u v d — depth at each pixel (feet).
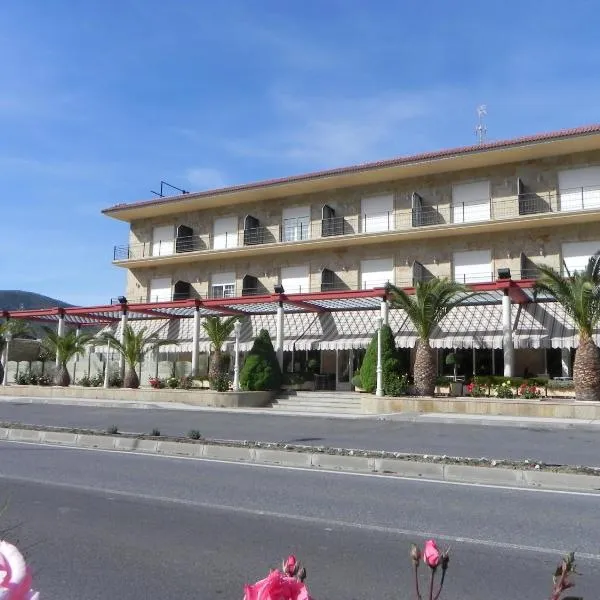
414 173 107.14
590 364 68.85
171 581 17.39
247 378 88.48
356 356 101.45
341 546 20.88
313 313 104.83
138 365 110.32
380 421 65.87
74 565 18.76
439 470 34.55
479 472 33.58
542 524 23.85
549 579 17.67
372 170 106.32
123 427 58.75
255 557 19.61
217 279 122.83
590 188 95.61
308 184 112.88
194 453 42.65
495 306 91.91
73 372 117.80
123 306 104.42
